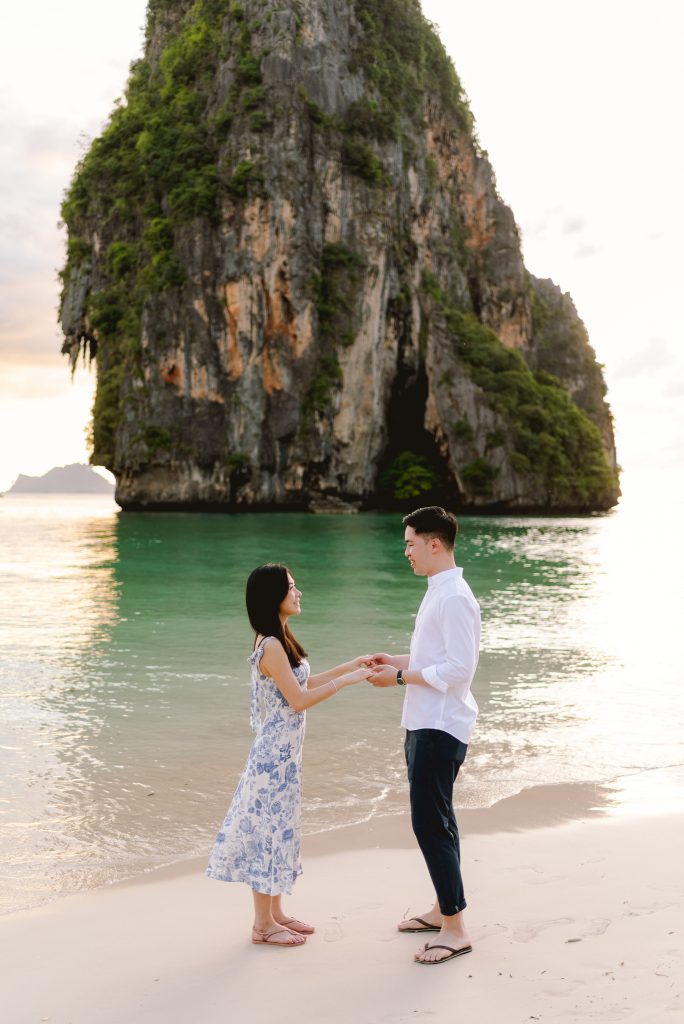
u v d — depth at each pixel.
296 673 3.60
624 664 9.34
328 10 55.16
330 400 50.50
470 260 70.38
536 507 56.34
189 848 4.37
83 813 4.84
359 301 51.78
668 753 6.14
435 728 3.43
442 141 68.94
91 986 3.01
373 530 33.56
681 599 14.92
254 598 3.63
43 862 4.17
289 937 3.35
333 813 4.88
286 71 50.84
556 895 3.75
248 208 49.16
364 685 8.20
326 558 22.00
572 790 5.31
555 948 3.24
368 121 53.78
